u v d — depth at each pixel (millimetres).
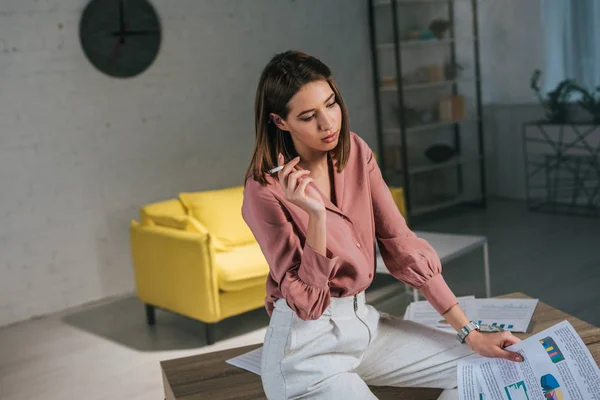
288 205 1711
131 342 4117
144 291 4324
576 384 1679
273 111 1672
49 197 4801
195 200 4496
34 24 4664
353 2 6293
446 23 6566
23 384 3676
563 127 6273
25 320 4750
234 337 4035
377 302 4367
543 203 6594
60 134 4812
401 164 6477
